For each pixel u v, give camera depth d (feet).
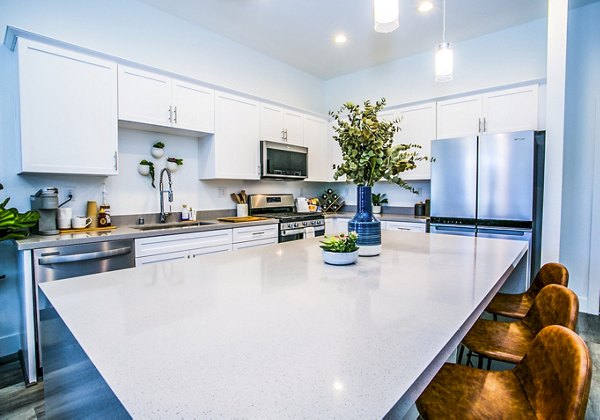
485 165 10.34
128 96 8.78
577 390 2.15
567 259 10.78
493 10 10.54
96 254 7.19
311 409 1.67
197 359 2.17
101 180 9.33
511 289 9.72
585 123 10.40
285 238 11.91
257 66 13.65
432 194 11.41
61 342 2.97
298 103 15.57
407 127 13.17
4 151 7.68
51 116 7.48
